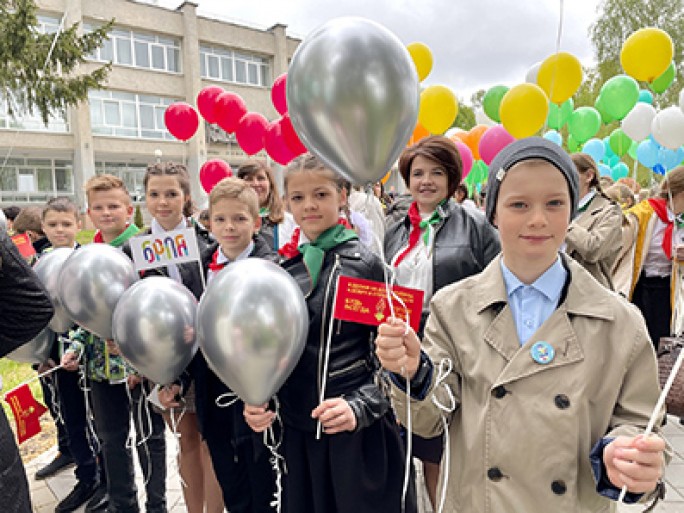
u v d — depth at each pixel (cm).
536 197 97
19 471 116
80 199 2039
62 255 194
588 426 95
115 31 2091
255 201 193
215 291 130
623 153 661
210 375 175
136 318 147
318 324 147
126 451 215
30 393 189
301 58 107
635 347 96
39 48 718
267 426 139
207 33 2294
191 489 206
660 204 300
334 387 146
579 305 101
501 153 107
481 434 101
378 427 152
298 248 160
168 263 183
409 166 214
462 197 298
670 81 432
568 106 478
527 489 96
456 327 110
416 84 110
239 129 377
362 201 281
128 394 204
